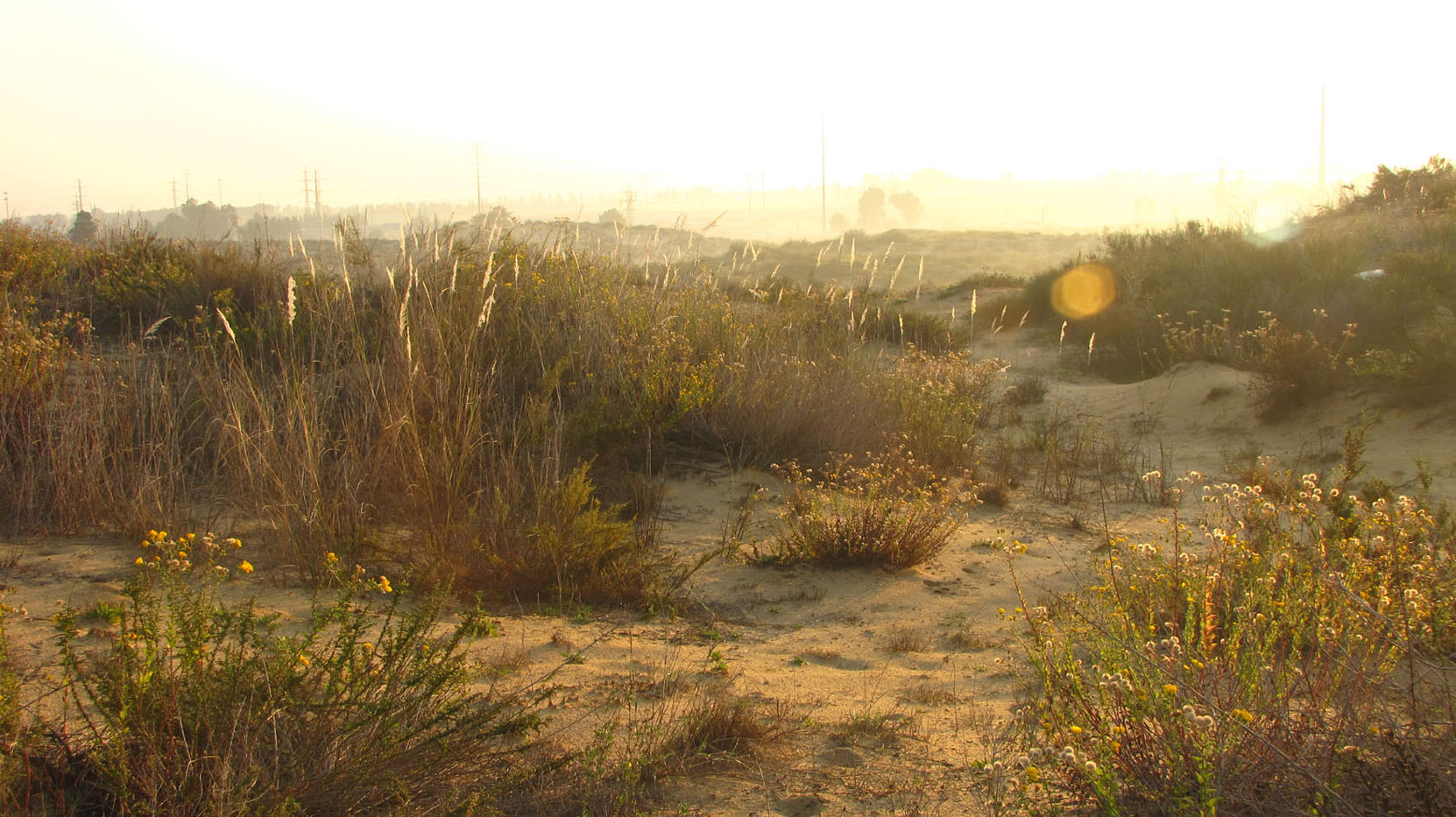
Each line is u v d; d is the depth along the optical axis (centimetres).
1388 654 270
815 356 886
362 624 289
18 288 819
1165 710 242
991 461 859
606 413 688
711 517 635
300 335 689
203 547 449
